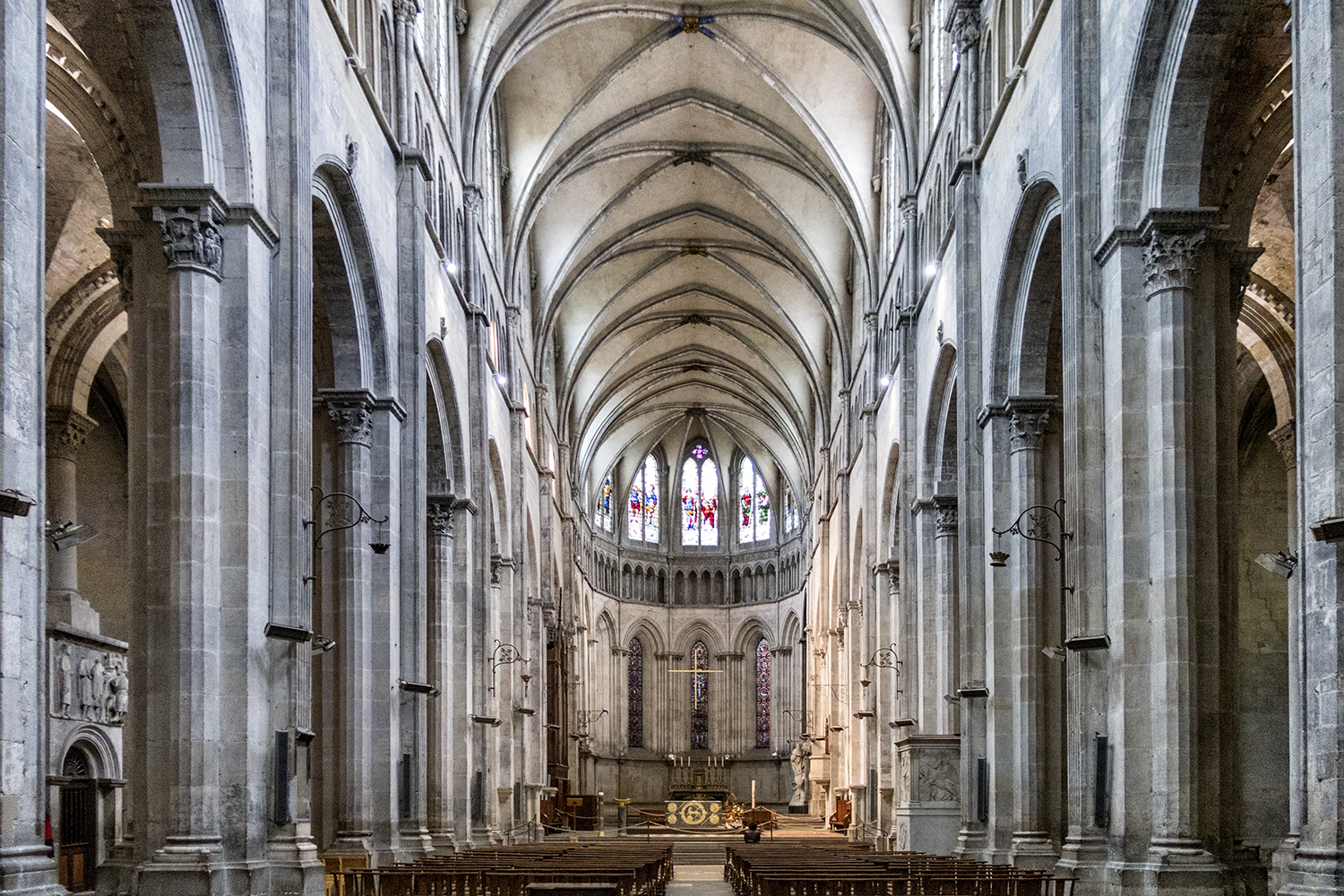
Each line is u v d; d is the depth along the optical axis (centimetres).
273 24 1881
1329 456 1159
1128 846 1712
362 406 2466
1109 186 1881
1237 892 1636
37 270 1155
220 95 1728
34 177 1150
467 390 3544
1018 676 2462
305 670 1805
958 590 3384
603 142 4566
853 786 4859
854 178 4381
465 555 3331
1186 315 1773
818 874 1969
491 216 4141
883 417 4284
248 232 1739
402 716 2584
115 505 3406
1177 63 1730
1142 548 1783
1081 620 1872
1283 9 1645
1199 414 1758
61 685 2456
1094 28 1962
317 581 2462
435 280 3061
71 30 1659
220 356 1717
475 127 3606
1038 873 1939
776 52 4116
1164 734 1691
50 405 3014
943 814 3002
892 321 4103
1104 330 1895
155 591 1638
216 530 1684
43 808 1145
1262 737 3056
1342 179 1159
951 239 3050
